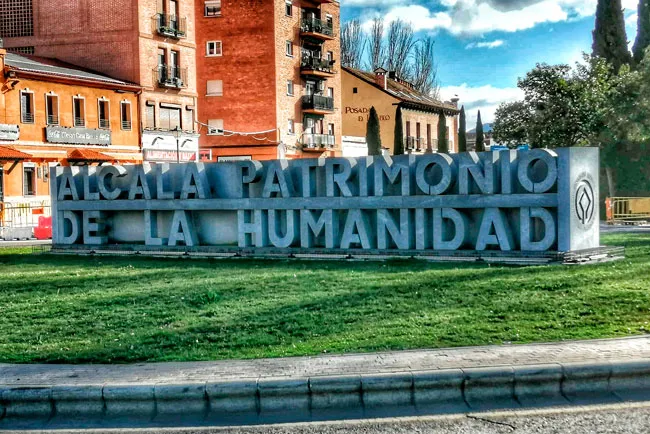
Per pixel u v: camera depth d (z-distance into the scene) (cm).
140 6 4884
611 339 892
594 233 1712
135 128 4888
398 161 1798
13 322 1140
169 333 1024
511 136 4497
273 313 1137
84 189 2244
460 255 1717
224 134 5916
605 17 4709
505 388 764
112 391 758
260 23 5844
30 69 4153
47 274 1727
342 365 808
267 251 1947
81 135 4447
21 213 3662
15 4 5097
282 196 1933
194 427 712
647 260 1611
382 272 1541
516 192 1683
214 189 2059
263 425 710
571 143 4316
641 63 3878
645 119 3747
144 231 2184
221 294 1330
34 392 763
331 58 6844
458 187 1733
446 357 826
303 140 6325
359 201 1836
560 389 769
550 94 4431
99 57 4966
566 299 1150
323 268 1661
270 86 5859
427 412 729
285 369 801
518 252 1653
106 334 1034
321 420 718
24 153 4000
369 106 7288
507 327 982
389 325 1021
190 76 5428
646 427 661
